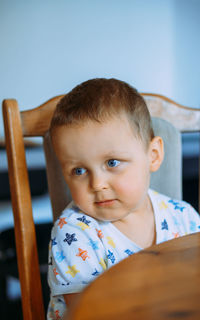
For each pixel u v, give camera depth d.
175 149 0.95
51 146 0.82
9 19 2.11
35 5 2.13
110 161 0.67
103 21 2.26
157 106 0.94
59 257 0.71
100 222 0.77
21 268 0.72
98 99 0.68
